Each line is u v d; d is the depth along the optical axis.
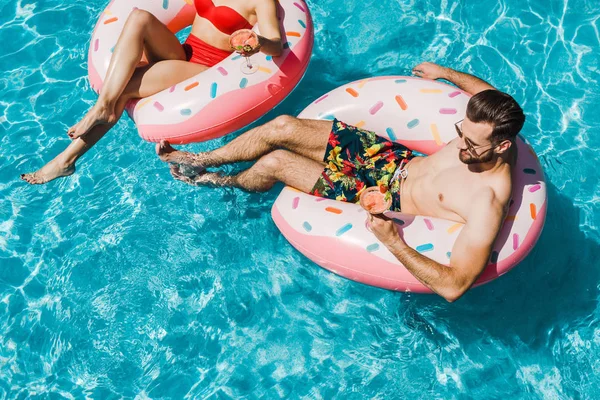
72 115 4.53
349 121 3.76
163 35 3.91
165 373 3.48
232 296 3.68
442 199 3.18
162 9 4.29
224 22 4.01
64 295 3.73
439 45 4.66
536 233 3.21
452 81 3.78
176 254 3.82
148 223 3.94
